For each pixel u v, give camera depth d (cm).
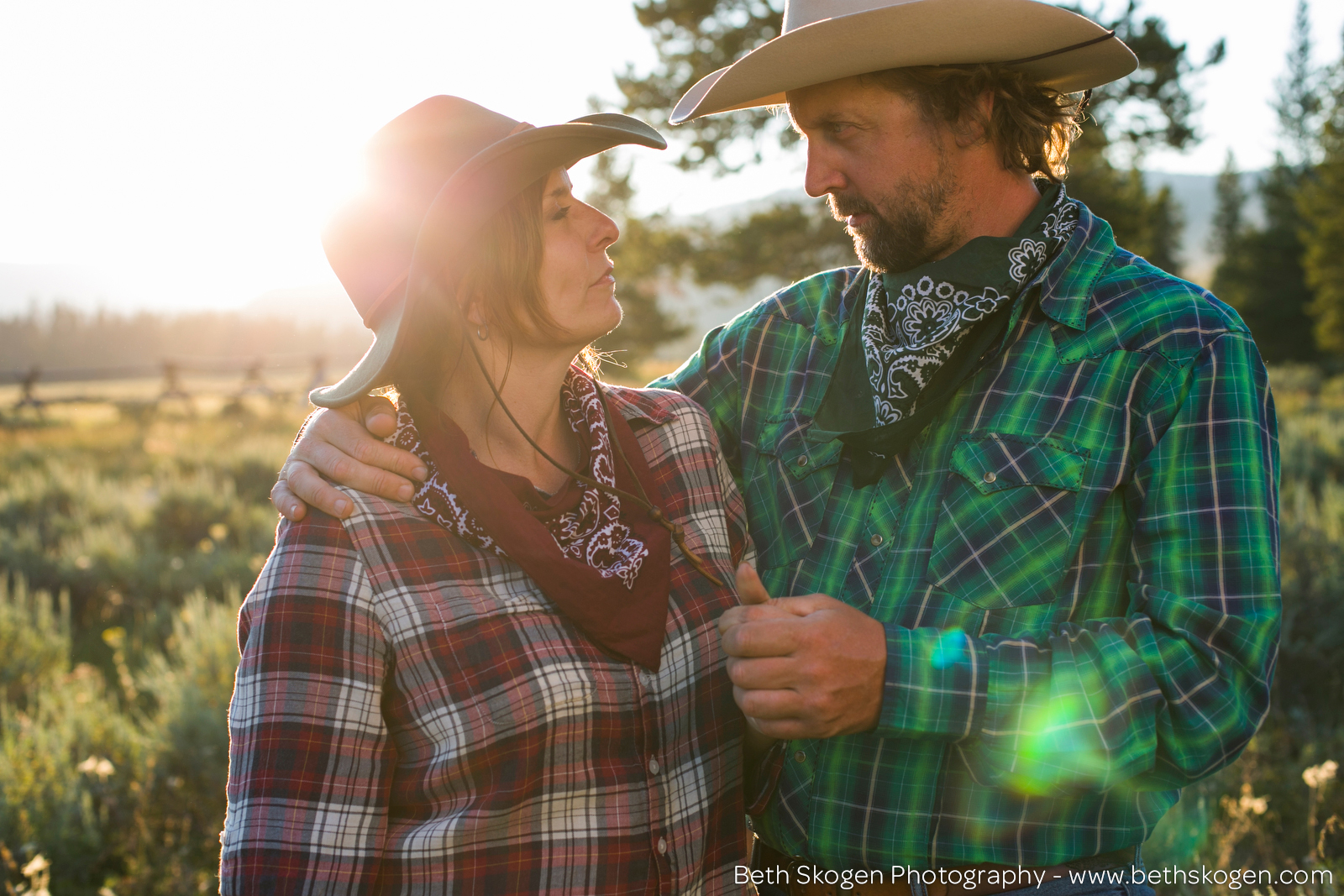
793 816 155
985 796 142
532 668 131
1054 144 171
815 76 152
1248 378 138
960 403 154
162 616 652
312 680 125
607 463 147
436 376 143
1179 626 130
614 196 1391
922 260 160
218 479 1195
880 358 159
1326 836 313
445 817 129
